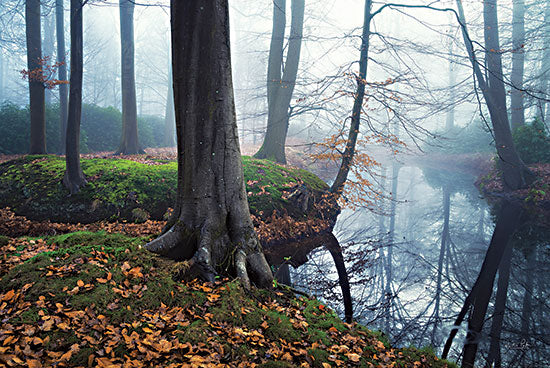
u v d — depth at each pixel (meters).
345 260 7.92
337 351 3.33
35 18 12.17
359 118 10.16
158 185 8.89
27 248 4.41
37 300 2.85
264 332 3.31
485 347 4.56
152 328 2.88
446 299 6.00
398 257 8.20
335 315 4.40
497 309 5.64
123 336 2.71
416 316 5.36
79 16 8.50
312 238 9.16
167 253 4.04
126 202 8.45
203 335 2.90
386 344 3.93
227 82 4.33
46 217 8.26
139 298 3.16
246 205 4.56
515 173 14.38
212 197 4.27
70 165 8.61
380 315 5.38
